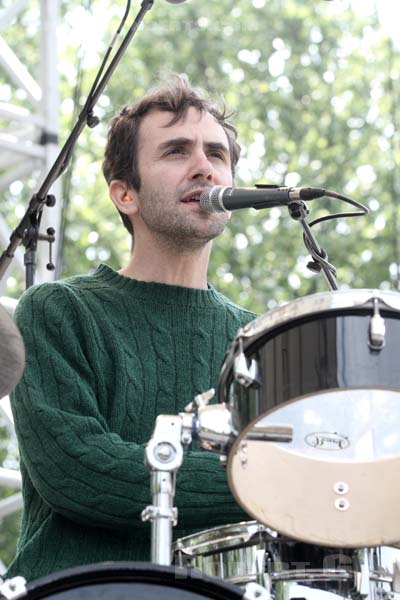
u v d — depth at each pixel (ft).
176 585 10.40
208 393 12.54
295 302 11.99
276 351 12.05
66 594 10.24
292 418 13.23
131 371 15.66
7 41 58.08
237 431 12.12
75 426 14.66
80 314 15.88
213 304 16.69
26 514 15.69
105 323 15.92
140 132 16.98
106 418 15.43
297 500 12.98
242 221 52.60
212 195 15.17
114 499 14.17
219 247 52.19
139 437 15.42
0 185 26.07
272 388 12.00
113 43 17.61
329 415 13.33
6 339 12.22
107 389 15.57
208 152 16.96
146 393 15.64
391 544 12.95
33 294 15.98
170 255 16.69
